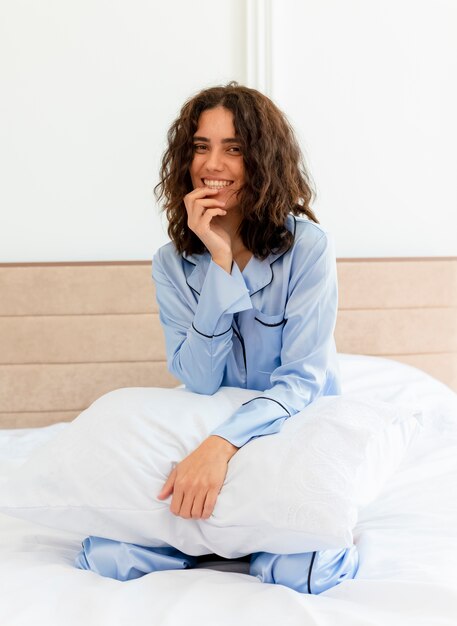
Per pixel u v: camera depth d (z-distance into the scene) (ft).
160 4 7.66
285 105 7.97
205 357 4.57
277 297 4.66
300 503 3.60
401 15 8.02
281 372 4.53
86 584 3.68
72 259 7.80
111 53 7.64
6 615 3.22
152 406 4.25
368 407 4.29
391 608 3.41
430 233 8.34
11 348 7.52
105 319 7.59
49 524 4.05
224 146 4.49
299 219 4.83
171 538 3.98
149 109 7.75
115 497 3.92
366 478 4.14
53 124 7.63
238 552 3.96
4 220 7.67
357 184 8.17
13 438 6.64
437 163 8.26
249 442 4.06
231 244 4.84
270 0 7.69
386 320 8.02
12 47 7.50
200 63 7.78
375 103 8.09
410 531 4.37
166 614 3.23
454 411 6.57
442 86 8.17
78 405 7.66
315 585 3.76
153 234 7.88
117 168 7.76
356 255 8.25
